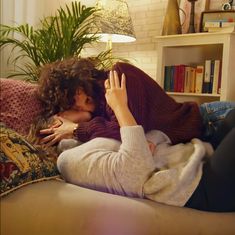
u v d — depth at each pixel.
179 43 2.80
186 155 1.07
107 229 0.85
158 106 1.22
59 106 1.36
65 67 1.37
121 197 0.94
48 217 0.85
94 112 1.35
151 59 3.42
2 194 0.87
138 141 0.99
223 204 0.97
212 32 2.60
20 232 0.85
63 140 1.24
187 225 0.91
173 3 2.90
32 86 1.54
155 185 0.95
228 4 2.79
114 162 0.98
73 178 1.04
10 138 1.00
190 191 0.97
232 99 2.60
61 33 2.53
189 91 2.85
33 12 3.05
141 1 3.47
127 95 1.17
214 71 2.71
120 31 2.85
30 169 0.96
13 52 2.91
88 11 2.61
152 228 0.88
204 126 1.32
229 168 0.94
